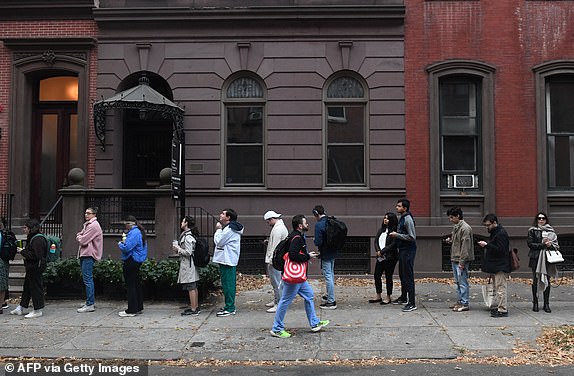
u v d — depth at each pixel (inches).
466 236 358.6
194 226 358.9
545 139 500.1
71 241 426.3
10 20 515.5
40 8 511.5
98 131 490.0
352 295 413.7
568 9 504.1
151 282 393.1
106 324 330.3
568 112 511.8
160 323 332.5
